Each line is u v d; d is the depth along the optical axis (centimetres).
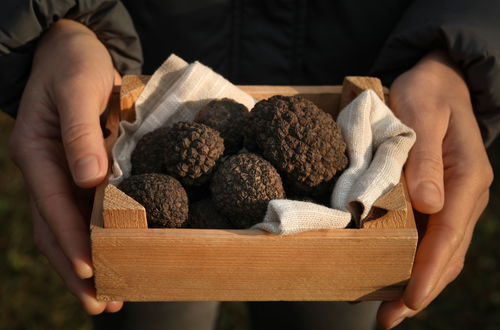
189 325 80
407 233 56
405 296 58
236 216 57
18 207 113
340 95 66
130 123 64
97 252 55
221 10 77
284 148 58
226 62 80
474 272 106
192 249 55
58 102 62
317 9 77
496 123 71
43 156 63
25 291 101
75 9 68
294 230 55
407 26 70
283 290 57
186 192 60
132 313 77
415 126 63
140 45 74
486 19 68
